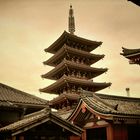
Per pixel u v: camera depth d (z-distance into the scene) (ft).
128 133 63.98
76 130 38.11
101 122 63.46
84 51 149.69
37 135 35.01
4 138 35.45
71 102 136.56
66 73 146.00
